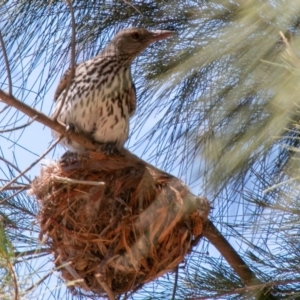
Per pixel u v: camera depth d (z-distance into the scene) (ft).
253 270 25.95
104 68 30.22
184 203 27.07
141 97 26.25
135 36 29.55
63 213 27.58
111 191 27.66
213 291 26.73
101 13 26.50
